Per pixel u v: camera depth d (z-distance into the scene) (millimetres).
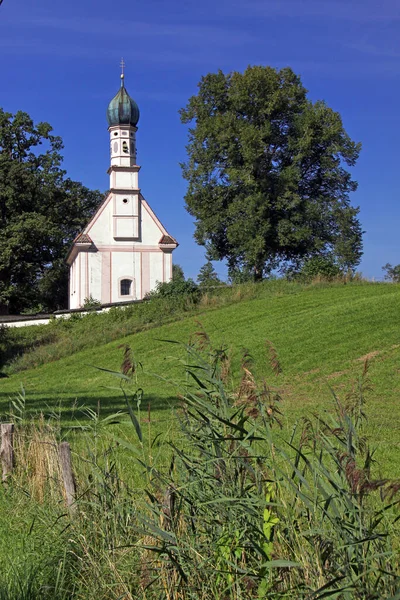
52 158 65125
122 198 56406
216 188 53812
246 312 35094
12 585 6145
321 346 25953
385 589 4047
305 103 54344
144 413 17031
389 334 25844
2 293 62125
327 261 42812
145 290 56375
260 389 4863
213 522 5113
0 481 9531
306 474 5473
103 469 6742
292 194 52250
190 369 6023
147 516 5879
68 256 62406
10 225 61188
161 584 5340
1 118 63719
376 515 4250
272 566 4395
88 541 6352
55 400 21766
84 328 40562
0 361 35781
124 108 56875
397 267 61031
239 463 4988
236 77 53344
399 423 14719
